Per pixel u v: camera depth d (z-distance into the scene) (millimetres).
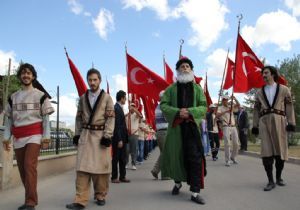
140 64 10961
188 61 6871
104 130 6195
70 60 8688
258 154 16641
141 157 14797
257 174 9844
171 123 6691
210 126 14734
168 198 6730
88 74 6301
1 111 8500
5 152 7609
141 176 10164
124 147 8953
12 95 6047
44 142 5832
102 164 6160
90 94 6324
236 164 12844
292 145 26953
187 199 6609
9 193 7344
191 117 6535
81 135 6234
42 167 9773
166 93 6949
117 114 8852
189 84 6832
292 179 8750
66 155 11758
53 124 18000
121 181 8922
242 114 18812
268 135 7570
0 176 7496
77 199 6004
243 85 11969
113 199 6754
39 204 6363
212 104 15055
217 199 6559
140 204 6277
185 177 6711
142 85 10969
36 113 5855
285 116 7664
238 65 11953
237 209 5797
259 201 6352
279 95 7602
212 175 9711
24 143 5797
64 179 9523
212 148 14742
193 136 6551
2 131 7570
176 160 6723
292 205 6035
